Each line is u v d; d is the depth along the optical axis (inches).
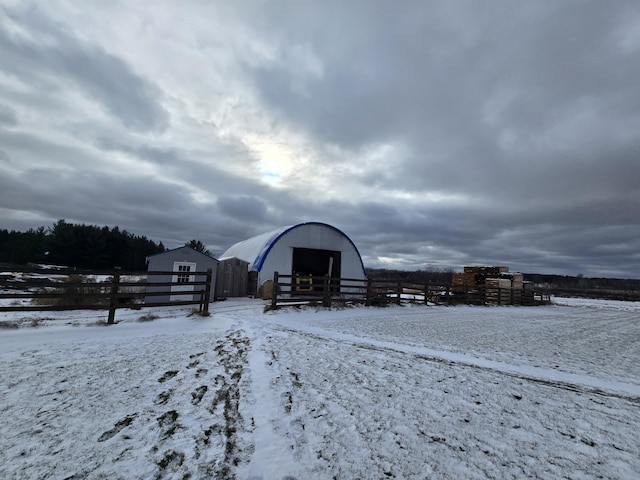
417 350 285.4
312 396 170.7
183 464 110.1
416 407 159.8
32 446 117.1
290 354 257.6
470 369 229.3
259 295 746.2
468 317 573.0
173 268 638.5
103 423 136.0
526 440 130.8
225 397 167.5
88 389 171.8
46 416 140.3
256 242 947.3
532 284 1138.7
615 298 1566.2
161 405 155.6
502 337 373.1
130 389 173.8
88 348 256.5
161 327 354.3
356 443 125.5
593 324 546.6
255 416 146.9
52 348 253.1
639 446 128.3
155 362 223.9
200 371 208.1
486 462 114.6
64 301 517.7
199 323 387.5
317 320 463.2
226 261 793.6
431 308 707.4
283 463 112.3
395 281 697.0
